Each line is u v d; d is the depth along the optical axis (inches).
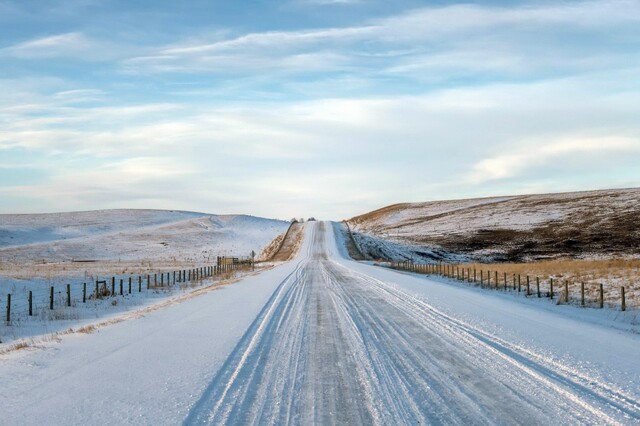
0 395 320.5
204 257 3690.9
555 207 4451.3
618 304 774.5
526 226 3878.0
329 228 4601.4
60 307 887.7
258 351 461.7
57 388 336.2
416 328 581.9
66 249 4124.0
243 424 277.0
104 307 908.6
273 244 4028.1
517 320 626.2
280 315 693.9
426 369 394.3
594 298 841.5
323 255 3085.6
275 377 374.3
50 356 432.1
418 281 1299.2
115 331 557.6
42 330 666.8
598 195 4717.0
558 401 311.9
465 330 560.7
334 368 400.8
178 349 461.4
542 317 655.1
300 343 499.5
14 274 1471.5
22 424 269.0
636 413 287.9
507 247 3307.1
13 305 903.7
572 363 398.0
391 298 900.0
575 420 278.4
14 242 4778.5
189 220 6451.8
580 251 2967.5
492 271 1423.5
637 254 2721.5
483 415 288.7
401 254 3292.3
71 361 413.7
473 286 1223.5
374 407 305.4
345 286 1154.7
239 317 664.4
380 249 3464.6
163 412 289.7
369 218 6166.3
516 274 1262.3
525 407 301.4
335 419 285.1
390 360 426.0
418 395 328.2
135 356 432.5
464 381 359.6
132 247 4387.3
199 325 598.5
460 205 5821.9
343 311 733.9
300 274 1598.2
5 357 429.1
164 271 1936.5
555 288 997.8
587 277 1048.2
